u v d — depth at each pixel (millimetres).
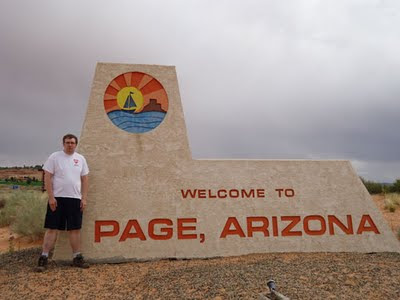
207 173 7492
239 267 5816
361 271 5453
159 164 7375
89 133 7293
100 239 6758
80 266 6180
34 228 9891
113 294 4879
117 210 6973
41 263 5887
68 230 6145
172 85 7871
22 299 4738
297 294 4520
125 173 7199
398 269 5594
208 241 7066
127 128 7480
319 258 6617
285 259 6555
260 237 7266
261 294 4398
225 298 4492
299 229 7438
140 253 6797
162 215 7090
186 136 7648
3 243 9750
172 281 5230
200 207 7258
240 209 7371
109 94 7574
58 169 6113
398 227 10328
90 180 7035
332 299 4387
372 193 20531
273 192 7594
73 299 4738
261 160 7797
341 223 7594
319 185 7793
